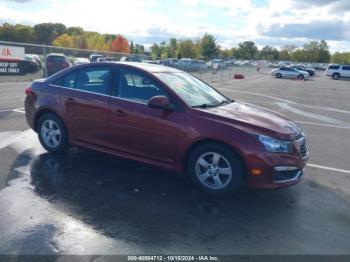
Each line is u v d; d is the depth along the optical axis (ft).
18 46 56.34
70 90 17.88
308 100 57.21
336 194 15.69
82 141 17.69
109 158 18.58
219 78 111.65
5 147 19.83
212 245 10.92
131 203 13.55
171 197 14.30
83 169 16.88
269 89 78.07
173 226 11.95
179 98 15.08
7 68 55.77
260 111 16.61
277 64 259.39
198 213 13.03
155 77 15.76
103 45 243.40
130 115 15.72
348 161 21.12
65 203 13.24
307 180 17.42
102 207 13.08
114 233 11.29
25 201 13.21
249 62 244.01
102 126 16.72
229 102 17.62
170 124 14.82
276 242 11.28
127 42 233.35
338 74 150.82
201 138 14.24
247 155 13.57
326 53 402.31
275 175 13.67
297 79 137.39
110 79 16.76
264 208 13.79
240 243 11.12
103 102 16.55
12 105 34.30
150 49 287.89
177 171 15.20
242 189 15.58
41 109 18.71
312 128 31.50
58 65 65.26
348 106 50.65
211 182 14.67
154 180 15.98
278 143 13.70
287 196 15.14
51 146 18.86
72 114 17.65
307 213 13.55
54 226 11.51
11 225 11.44
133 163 18.01
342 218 13.25
